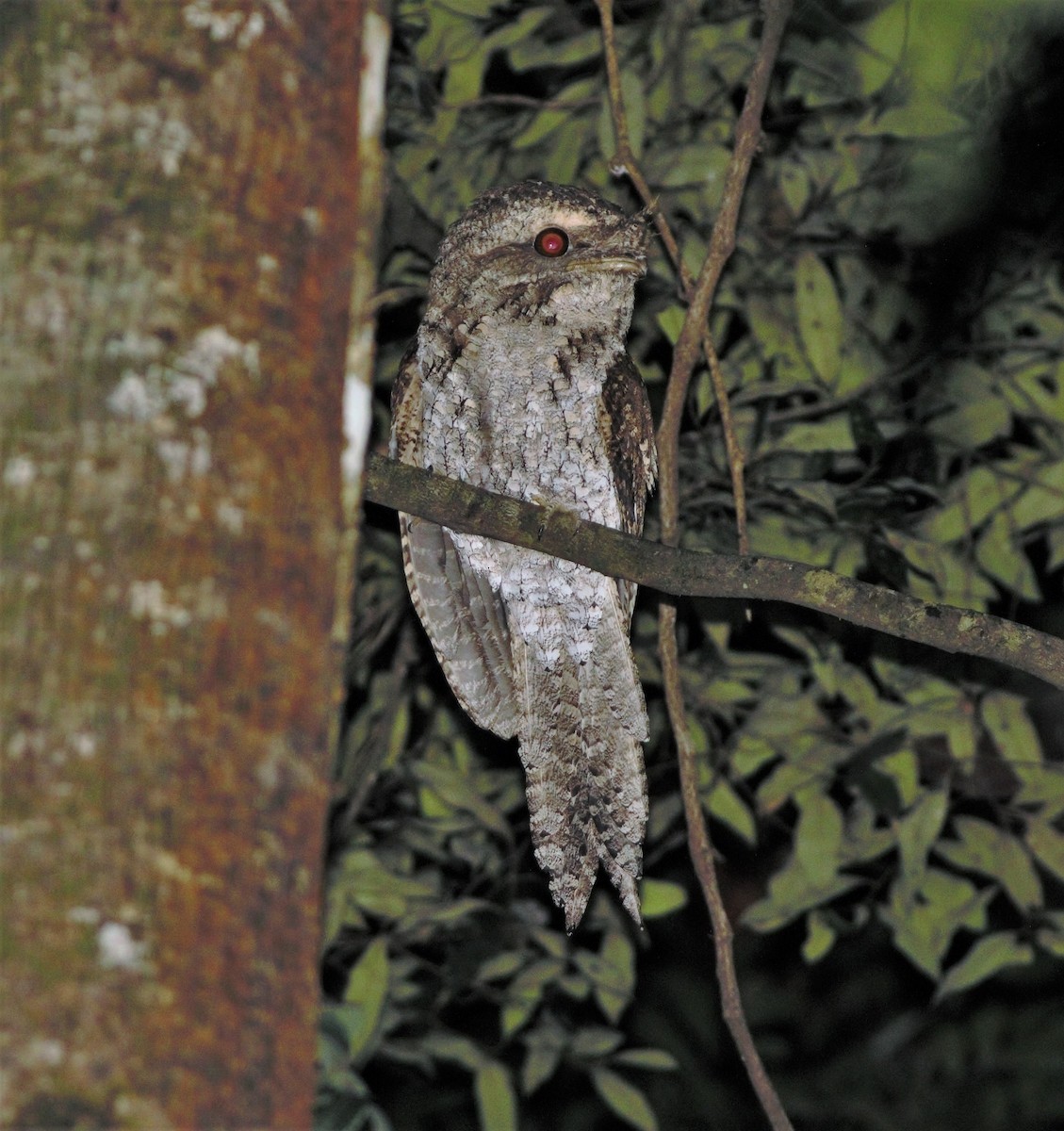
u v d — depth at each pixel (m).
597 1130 13.02
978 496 9.88
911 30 8.70
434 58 9.57
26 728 2.40
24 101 2.66
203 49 2.73
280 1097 2.49
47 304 2.57
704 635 10.79
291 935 2.57
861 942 13.70
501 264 8.56
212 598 2.55
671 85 9.98
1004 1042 13.41
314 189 2.82
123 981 2.34
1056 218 10.50
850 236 10.41
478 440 8.94
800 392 9.98
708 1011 13.30
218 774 2.50
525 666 8.93
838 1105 13.30
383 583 10.85
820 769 9.34
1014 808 9.58
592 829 8.68
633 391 9.03
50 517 2.49
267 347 2.69
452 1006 11.24
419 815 10.62
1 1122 2.24
